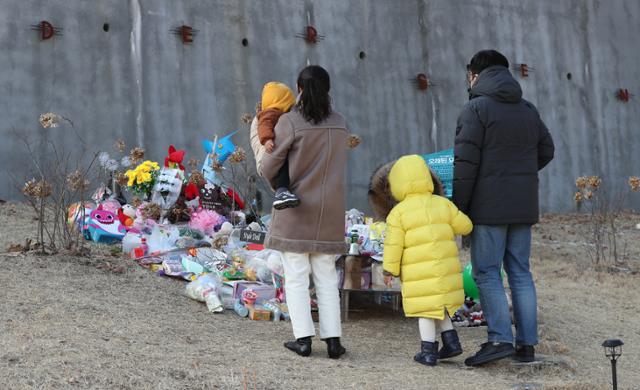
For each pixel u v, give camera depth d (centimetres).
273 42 1308
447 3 1534
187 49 1223
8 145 1064
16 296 537
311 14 1355
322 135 494
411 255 487
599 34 1775
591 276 870
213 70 1243
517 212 497
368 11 1426
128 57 1170
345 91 1383
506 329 492
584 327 651
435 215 488
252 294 573
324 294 493
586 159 1719
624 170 1778
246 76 1273
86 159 1110
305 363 464
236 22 1273
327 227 491
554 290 789
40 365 405
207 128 1226
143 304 565
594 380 494
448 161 768
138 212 729
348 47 1395
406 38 1469
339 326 491
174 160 779
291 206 476
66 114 1111
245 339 511
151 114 1180
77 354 427
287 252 491
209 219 727
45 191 673
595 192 1562
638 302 761
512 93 502
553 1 1705
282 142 489
